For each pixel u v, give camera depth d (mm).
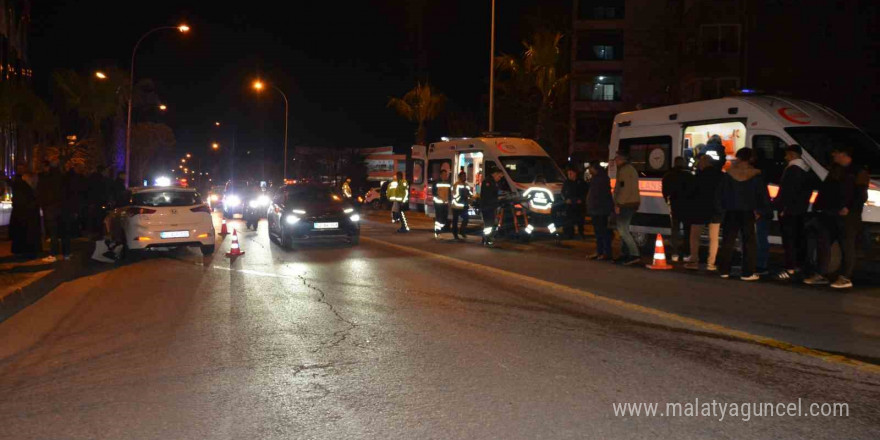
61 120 43250
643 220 15820
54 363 6570
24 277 11383
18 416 5086
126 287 11188
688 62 37125
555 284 10789
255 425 4844
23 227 14016
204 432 4727
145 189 15680
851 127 12719
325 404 5270
